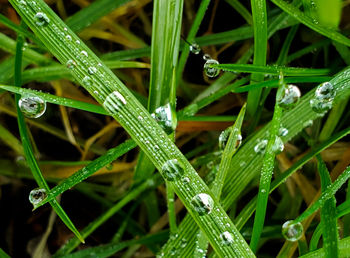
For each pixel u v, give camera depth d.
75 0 0.13
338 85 0.11
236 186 0.11
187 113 0.12
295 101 0.10
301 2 0.12
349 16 0.13
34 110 0.11
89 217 0.14
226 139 0.12
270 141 0.10
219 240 0.10
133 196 0.12
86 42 0.13
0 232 0.13
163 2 0.11
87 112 0.14
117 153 0.11
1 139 0.13
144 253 0.13
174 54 0.11
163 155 0.10
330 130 0.12
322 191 0.11
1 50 0.13
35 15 0.10
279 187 0.13
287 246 0.11
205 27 0.14
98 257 0.12
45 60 0.12
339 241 0.10
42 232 0.14
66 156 0.14
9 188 0.14
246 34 0.13
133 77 0.14
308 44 0.13
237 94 0.13
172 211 0.11
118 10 0.13
